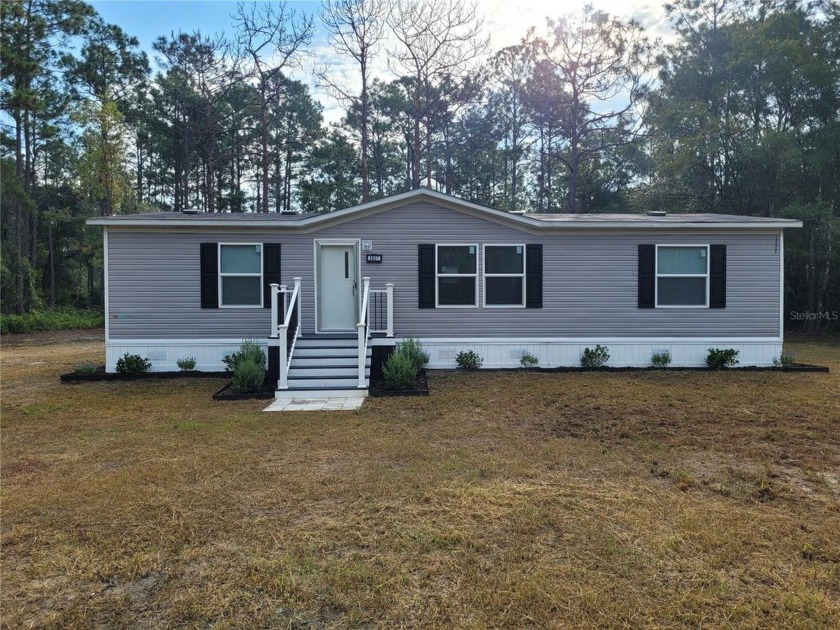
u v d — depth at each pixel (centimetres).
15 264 2498
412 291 1070
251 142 2823
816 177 1900
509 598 291
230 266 1058
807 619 271
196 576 318
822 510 405
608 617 274
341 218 1058
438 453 549
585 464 512
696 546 347
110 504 423
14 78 2081
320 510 409
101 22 2847
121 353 1047
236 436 621
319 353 949
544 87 2564
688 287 1086
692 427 648
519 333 1082
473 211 1064
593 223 1049
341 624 272
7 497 439
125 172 2753
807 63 1822
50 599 297
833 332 1923
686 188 2134
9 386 963
